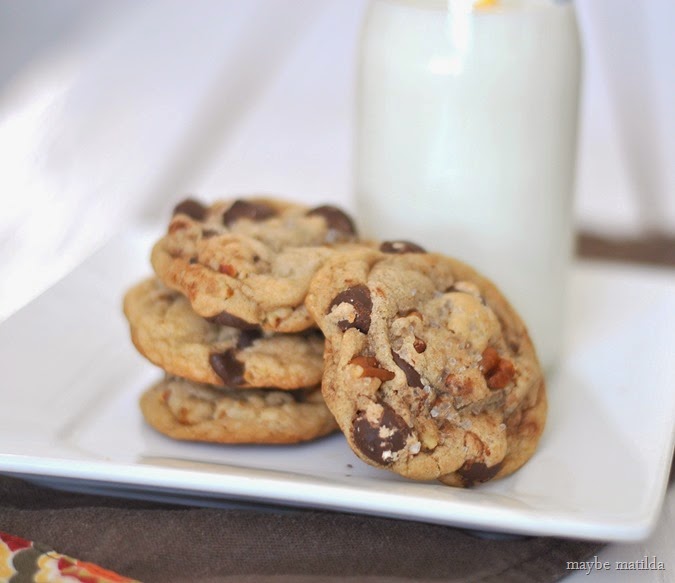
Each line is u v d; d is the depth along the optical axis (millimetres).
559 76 433
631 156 838
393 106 439
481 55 426
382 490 371
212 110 880
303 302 415
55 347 468
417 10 432
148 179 742
